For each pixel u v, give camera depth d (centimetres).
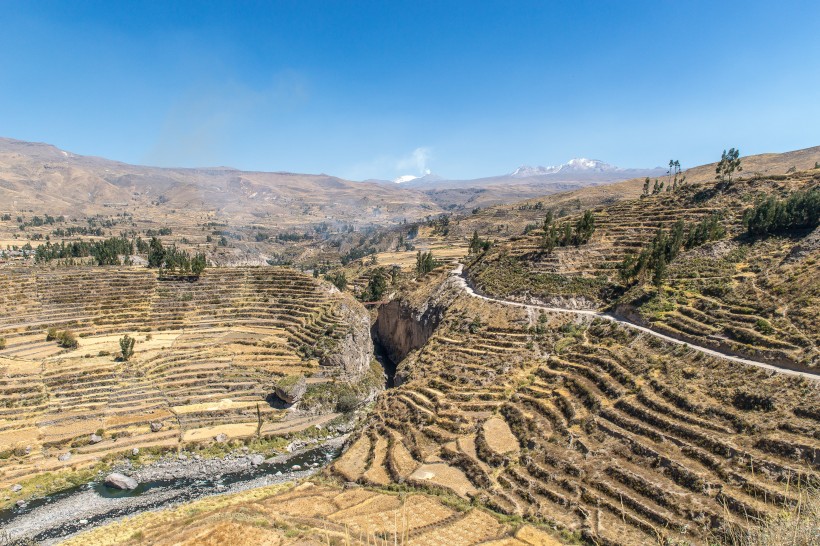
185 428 10550
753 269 10119
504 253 15562
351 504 7112
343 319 14450
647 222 14638
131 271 16488
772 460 5784
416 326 15400
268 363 12812
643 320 10062
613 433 7306
